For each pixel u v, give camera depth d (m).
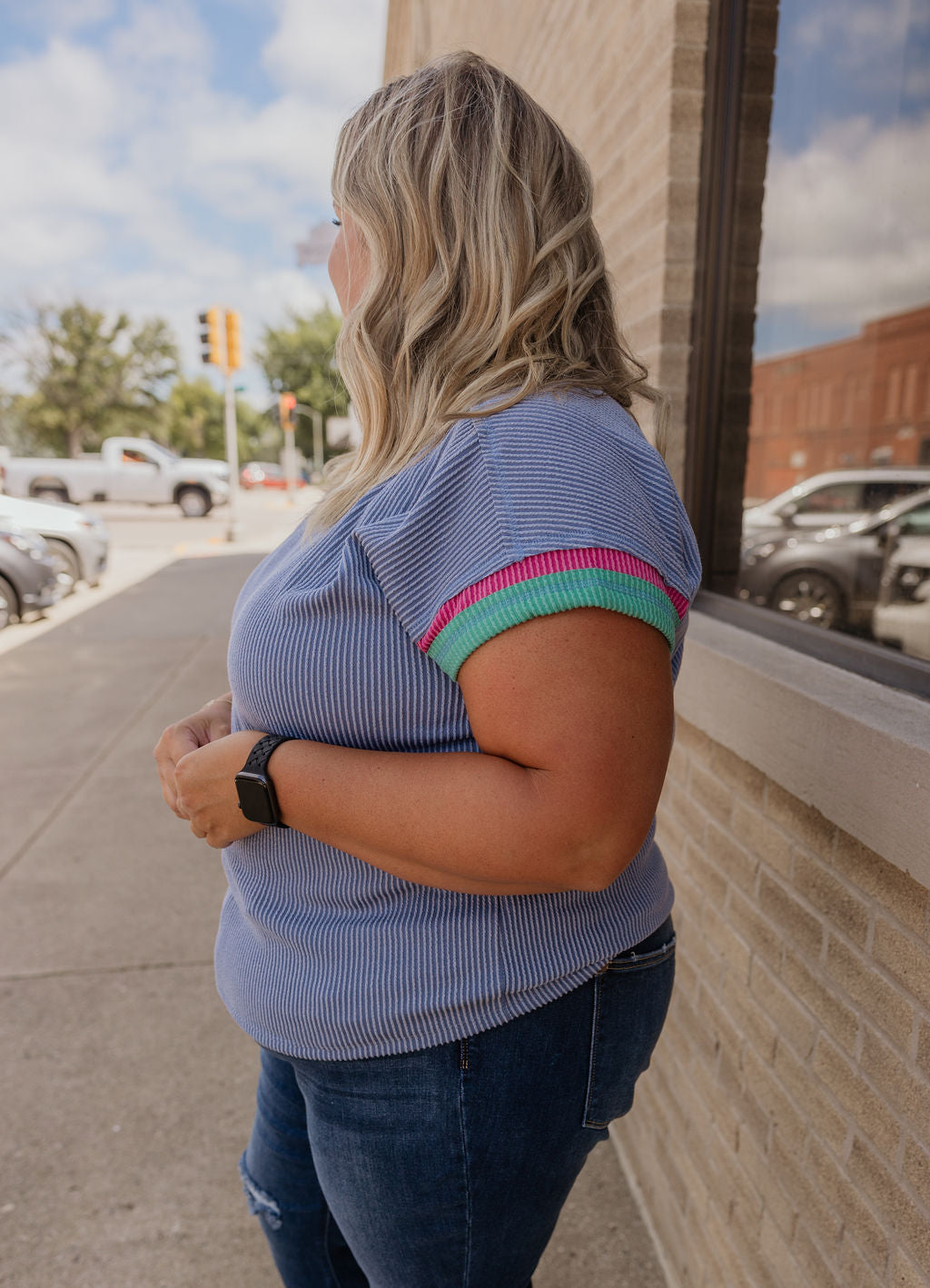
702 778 1.52
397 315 0.79
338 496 0.81
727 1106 1.40
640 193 1.85
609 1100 0.86
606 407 0.76
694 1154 1.54
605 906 0.82
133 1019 2.39
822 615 2.29
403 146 0.77
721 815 1.43
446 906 0.78
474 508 0.67
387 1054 0.80
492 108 0.77
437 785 0.68
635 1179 1.86
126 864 3.31
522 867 0.66
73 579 9.52
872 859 1.00
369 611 0.72
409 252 0.77
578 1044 0.82
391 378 0.80
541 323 0.77
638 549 0.65
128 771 4.30
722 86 1.68
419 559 0.69
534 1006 0.79
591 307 0.83
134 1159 1.92
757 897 1.29
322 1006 0.81
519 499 0.65
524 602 0.61
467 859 0.67
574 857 0.65
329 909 0.82
